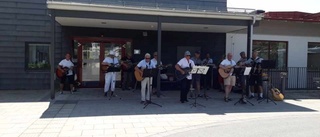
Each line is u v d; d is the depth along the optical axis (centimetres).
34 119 725
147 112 827
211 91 1274
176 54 1399
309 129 677
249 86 1104
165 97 1087
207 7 1360
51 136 589
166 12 1023
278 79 1425
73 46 1292
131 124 695
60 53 1273
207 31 1400
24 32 1250
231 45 1450
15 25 1242
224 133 633
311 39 1521
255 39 1438
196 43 1423
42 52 1286
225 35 1448
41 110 827
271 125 711
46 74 1282
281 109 918
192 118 768
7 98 1022
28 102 945
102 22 1146
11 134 599
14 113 788
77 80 1292
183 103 973
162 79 1288
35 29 1259
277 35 1470
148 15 1027
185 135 613
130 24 1191
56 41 1270
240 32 1455
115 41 1329
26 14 1248
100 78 1325
